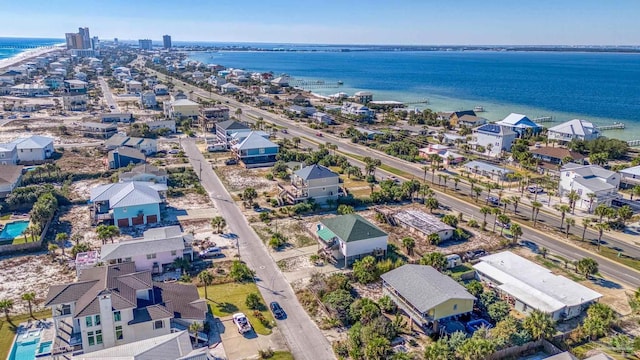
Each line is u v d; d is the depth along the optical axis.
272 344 47.56
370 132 150.88
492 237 76.25
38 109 184.25
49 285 58.50
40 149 113.69
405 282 53.19
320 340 48.62
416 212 83.75
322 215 84.50
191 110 171.00
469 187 103.00
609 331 50.75
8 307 50.34
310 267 64.81
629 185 102.62
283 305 55.22
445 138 147.38
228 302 55.19
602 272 64.88
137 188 80.81
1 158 108.38
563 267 66.25
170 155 122.94
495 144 133.12
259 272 63.00
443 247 72.12
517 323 48.94
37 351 45.34
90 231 74.69
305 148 134.38
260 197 93.00
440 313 48.97
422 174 112.25
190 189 96.25
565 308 53.31
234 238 73.62
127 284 47.91
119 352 39.44
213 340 47.81
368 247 66.69
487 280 60.84
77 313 43.62
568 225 77.50
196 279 60.12
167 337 42.00
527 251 71.38
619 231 79.69
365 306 50.84
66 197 87.50
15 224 77.19
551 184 104.50
